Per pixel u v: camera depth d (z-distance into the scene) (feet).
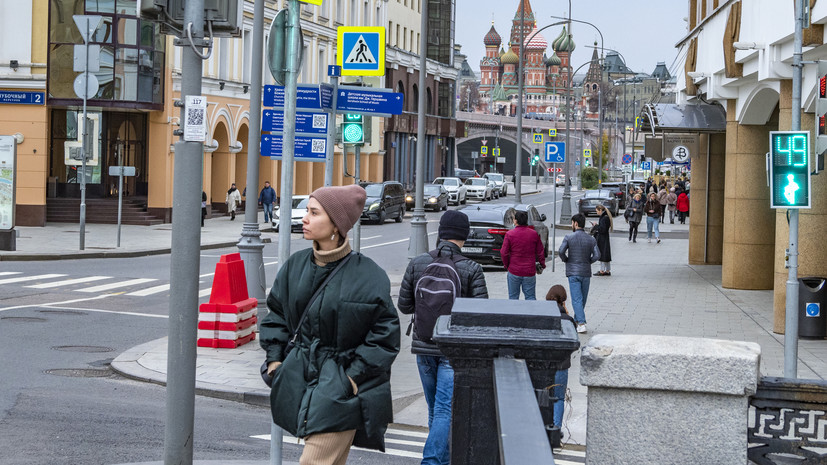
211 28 19.83
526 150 497.87
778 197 36.19
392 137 260.83
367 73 47.65
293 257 16.53
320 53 211.20
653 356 13.78
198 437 29.66
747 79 66.95
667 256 112.78
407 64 269.64
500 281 82.48
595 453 14.11
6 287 67.67
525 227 52.26
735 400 13.82
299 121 38.83
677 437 13.96
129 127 143.64
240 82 169.17
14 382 37.27
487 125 457.27
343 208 15.93
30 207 128.57
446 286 24.82
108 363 42.37
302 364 15.93
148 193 141.79
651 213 134.41
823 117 43.11
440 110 311.88
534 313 13.46
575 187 417.69
